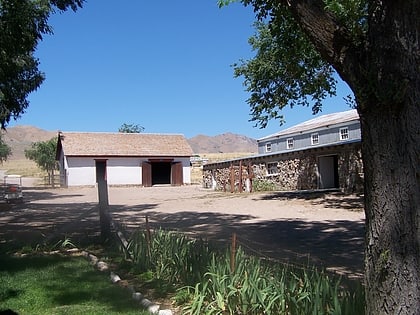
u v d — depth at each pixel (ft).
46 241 30.96
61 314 16.87
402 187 10.00
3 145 192.24
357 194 66.13
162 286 20.11
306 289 14.12
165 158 142.41
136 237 25.53
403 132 10.05
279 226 41.09
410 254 9.87
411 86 9.99
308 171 81.51
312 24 11.45
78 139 140.77
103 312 17.02
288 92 53.36
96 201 78.48
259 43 55.26
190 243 21.44
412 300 9.80
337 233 36.19
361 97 10.47
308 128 103.86
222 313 15.52
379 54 10.27
